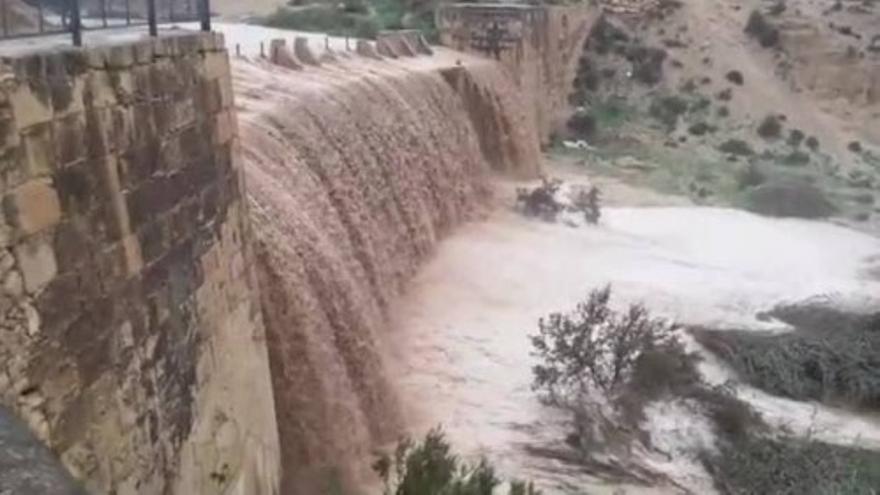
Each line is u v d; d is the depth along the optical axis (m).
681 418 20.86
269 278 15.77
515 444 18.78
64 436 7.35
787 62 56.16
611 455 18.97
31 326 7.02
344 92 25.20
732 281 30.73
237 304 12.24
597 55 54.22
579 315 23.98
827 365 24.45
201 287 10.72
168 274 9.67
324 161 21.70
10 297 6.80
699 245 34.50
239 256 12.46
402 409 19.64
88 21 12.51
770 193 41.34
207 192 11.12
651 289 29.06
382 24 45.88
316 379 16.27
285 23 46.12
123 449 8.31
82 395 7.66
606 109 51.31
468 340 23.28
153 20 10.01
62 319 7.45
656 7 57.62
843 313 28.05
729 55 55.91
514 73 43.53
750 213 40.19
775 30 57.19
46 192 7.31
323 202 20.19
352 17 46.91
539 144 45.56
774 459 19.95
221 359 11.34
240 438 11.95
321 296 17.75
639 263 31.50
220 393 11.21
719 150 49.28
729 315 27.73
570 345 21.47
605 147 48.41
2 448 4.89
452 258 28.69
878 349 25.45
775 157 49.31
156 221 9.44
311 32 44.28
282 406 15.73
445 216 30.86
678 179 44.66
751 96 53.56
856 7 60.34
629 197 40.81
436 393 20.59
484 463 15.77
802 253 34.81
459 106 35.84
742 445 20.36
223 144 11.87
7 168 6.82
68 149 7.66
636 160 46.97
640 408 20.78
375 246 23.61
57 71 7.53
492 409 20.11
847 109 54.66
